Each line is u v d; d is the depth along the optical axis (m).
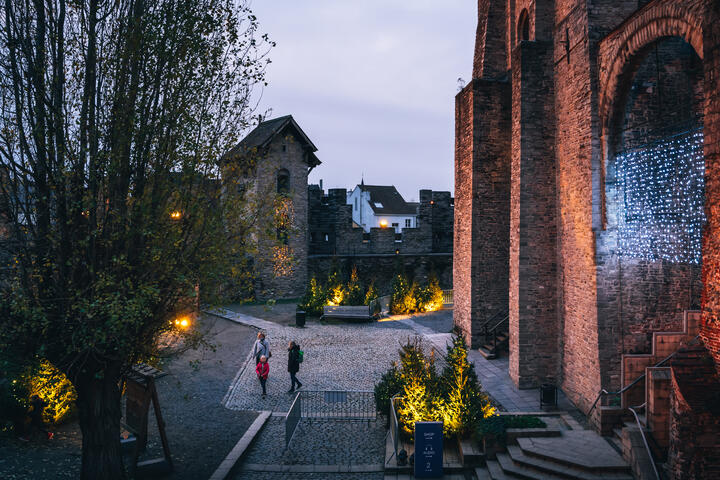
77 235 7.33
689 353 7.76
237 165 8.59
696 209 10.68
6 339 7.05
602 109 11.52
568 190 13.07
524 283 13.93
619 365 11.45
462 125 18.88
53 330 7.41
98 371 7.89
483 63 18.77
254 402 13.30
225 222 8.59
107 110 7.61
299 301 28.22
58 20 7.20
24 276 7.06
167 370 15.63
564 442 9.54
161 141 7.90
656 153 11.49
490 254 17.95
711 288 7.48
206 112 8.23
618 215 11.56
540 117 13.93
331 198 33.19
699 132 10.39
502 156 17.88
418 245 34.88
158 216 7.85
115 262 7.33
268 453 10.34
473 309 17.95
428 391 10.77
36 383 10.62
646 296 11.59
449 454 10.09
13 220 7.09
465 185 18.58
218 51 8.18
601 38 11.49
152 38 7.55
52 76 7.12
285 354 17.91
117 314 6.66
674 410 7.78
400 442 10.58
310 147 29.34
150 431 11.32
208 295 8.41
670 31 9.05
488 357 16.75
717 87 7.24
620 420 9.90
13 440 9.98
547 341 13.99
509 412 11.80
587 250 11.98
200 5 8.16
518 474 8.79
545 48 13.89
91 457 8.11
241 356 17.73
